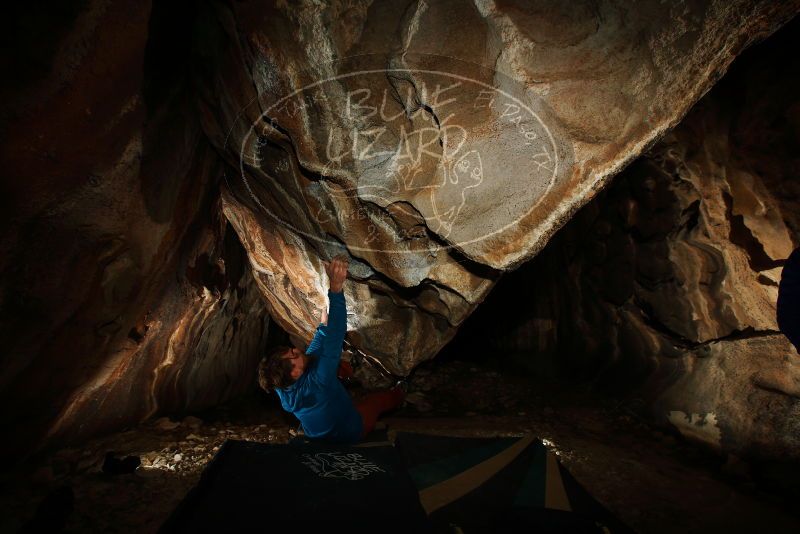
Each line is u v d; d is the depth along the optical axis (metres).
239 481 2.29
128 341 2.80
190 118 2.64
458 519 2.12
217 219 3.44
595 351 4.55
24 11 1.59
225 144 2.85
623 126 2.02
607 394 4.20
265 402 4.22
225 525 1.98
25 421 2.39
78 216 2.09
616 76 1.96
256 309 4.39
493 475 2.50
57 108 1.78
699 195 3.11
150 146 2.32
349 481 2.36
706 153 2.88
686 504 2.45
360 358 4.21
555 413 3.94
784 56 2.29
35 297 2.10
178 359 3.41
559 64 1.97
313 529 1.99
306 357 2.86
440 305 3.15
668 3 1.84
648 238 3.69
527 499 2.30
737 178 2.74
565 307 4.87
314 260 3.31
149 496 2.33
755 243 2.79
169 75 2.34
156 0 2.04
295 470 2.42
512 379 4.91
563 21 1.92
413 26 2.08
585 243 4.44
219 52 2.44
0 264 1.92
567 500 2.32
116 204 2.23
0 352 2.07
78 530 2.03
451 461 2.63
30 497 2.22
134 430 3.14
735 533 2.21
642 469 2.85
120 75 1.94
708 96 2.71
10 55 1.61
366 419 3.09
